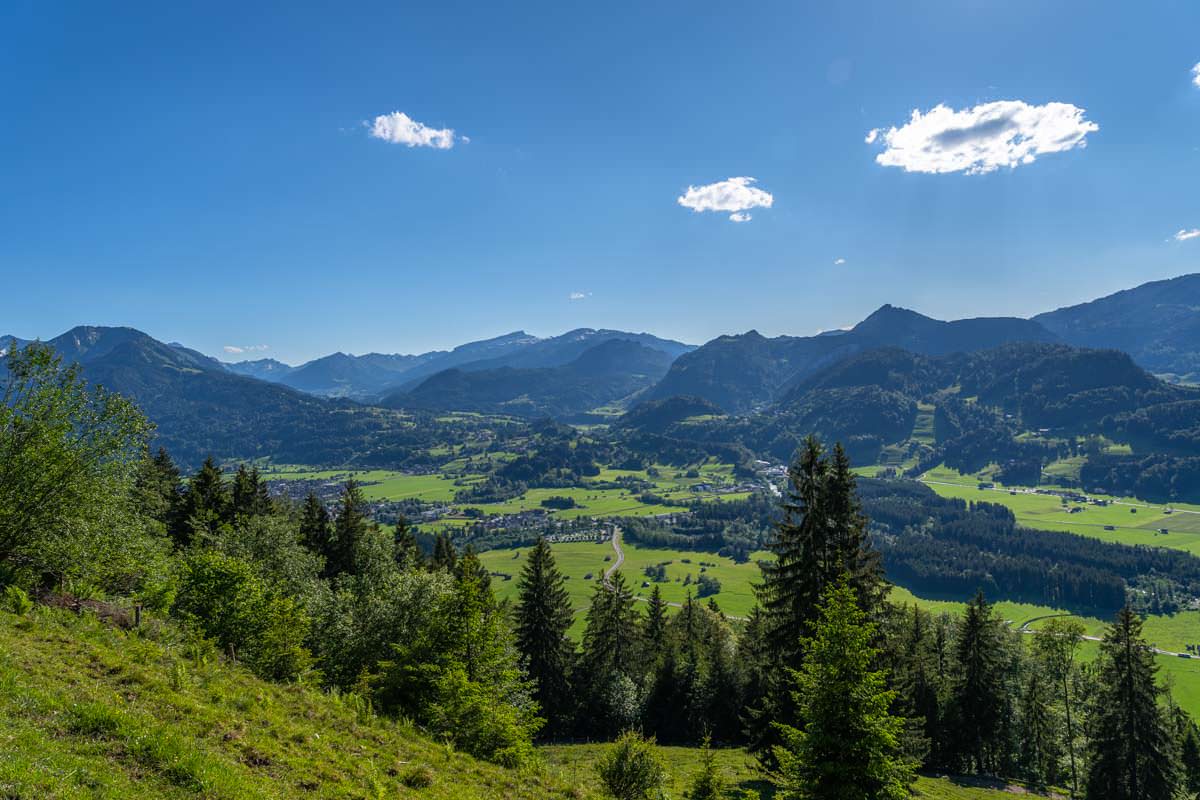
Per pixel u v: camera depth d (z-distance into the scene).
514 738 25.53
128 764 12.63
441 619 31.56
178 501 67.62
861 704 21.16
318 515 75.12
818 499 34.16
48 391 26.30
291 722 18.50
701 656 66.62
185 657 21.23
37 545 25.25
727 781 34.72
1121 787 48.19
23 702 13.34
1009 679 72.25
